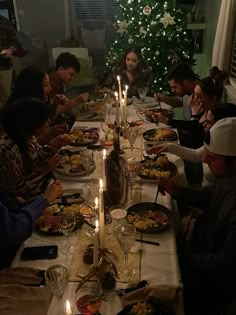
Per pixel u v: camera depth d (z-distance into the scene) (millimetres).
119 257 1478
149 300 1223
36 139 2537
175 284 1334
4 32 5742
